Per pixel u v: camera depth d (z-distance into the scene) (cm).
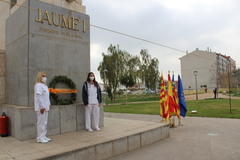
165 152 575
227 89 4794
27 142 526
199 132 834
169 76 917
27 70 608
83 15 768
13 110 594
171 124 962
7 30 756
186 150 589
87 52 771
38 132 525
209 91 5022
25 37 624
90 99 659
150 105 2202
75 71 725
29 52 609
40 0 681
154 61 3919
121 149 559
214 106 1786
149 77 3872
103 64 3241
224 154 546
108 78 3192
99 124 721
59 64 680
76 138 559
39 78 527
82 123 681
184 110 1001
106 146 519
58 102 644
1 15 913
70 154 441
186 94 4472
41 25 641
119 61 3231
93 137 566
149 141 662
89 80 668
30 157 402
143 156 543
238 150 580
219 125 970
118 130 658
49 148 463
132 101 3152
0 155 420
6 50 761
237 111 1421
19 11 668
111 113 1595
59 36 686
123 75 3234
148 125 740
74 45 729
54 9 680
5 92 761
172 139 729
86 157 471
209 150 584
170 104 902
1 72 761
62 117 631
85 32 768
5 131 597
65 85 684
